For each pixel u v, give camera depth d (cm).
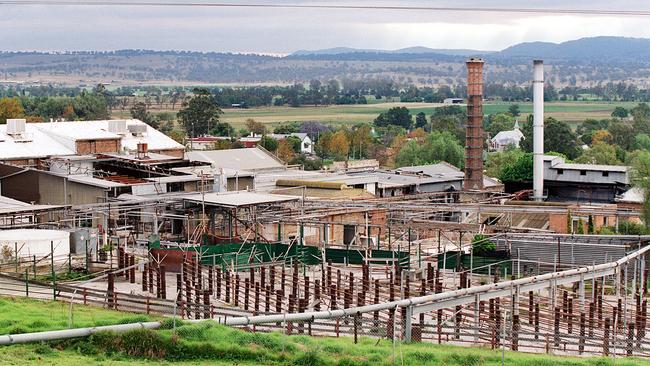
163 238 9806
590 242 9575
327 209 10612
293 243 9438
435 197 14550
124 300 6344
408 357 4850
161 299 6297
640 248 8681
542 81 15775
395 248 10300
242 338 4881
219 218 10369
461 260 9719
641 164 13125
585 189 15850
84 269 8319
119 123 14638
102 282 7938
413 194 14475
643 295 8375
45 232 8581
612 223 12312
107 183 10650
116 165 12306
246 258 9012
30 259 8181
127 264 8219
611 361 5066
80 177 10969
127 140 14625
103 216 9675
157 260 8044
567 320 6700
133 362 4609
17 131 13125
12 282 7225
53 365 4434
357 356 4784
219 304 7312
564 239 9606
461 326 5772
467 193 14850
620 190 15525
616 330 5769
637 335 6462
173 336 4759
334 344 4956
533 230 11006
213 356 4722
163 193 10619
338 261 9519
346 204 10844
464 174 16462
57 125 14325
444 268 8756
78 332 4759
